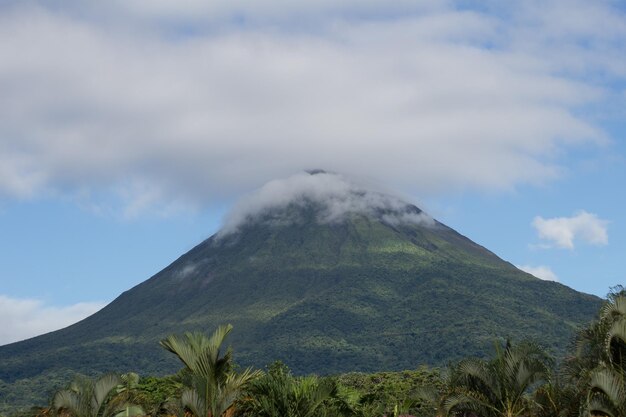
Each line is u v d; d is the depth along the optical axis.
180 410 27.88
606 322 26.30
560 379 28.92
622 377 24.25
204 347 27.27
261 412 28.05
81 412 30.64
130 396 33.88
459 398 30.23
